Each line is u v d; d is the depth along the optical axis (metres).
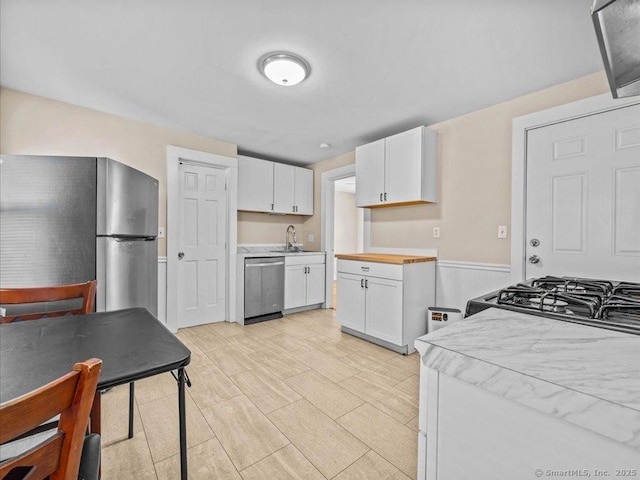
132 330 1.05
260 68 1.96
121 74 2.04
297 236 4.70
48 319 1.17
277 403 1.80
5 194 1.79
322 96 2.34
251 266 3.46
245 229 4.16
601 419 0.43
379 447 1.44
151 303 2.57
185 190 3.26
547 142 2.19
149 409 1.74
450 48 1.74
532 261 2.25
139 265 2.33
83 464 0.72
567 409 0.46
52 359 0.81
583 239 2.04
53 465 0.48
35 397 0.43
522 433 0.53
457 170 2.72
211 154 3.36
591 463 0.46
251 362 2.39
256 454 1.39
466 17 1.50
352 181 5.62
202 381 2.07
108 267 1.98
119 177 2.07
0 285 1.78
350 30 1.60
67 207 1.88
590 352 0.60
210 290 3.46
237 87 2.20
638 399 0.42
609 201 1.94
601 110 1.94
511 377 0.53
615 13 0.63
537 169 2.23
